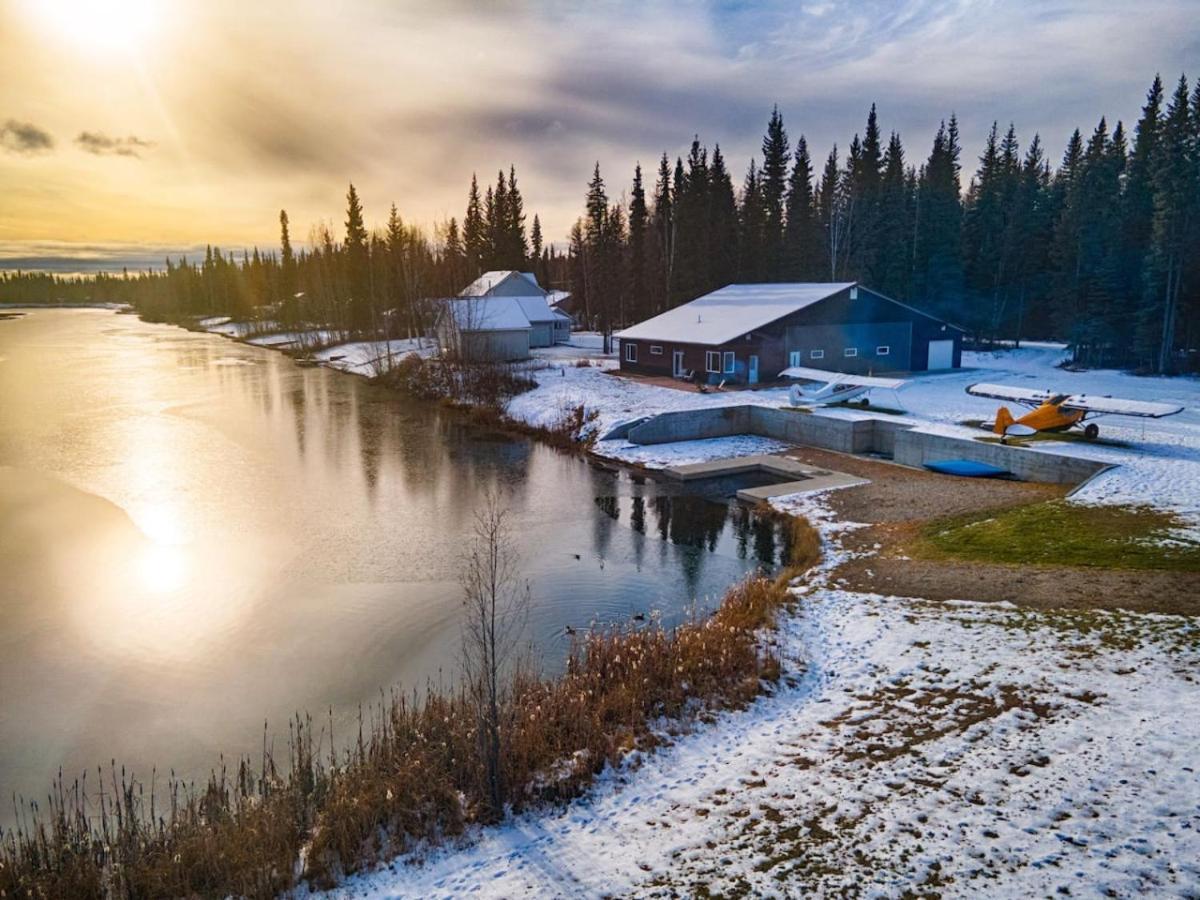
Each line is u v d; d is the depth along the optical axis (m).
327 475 26.48
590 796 8.92
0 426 34.44
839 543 18.09
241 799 8.90
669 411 30.94
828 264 60.06
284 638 14.16
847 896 6.69
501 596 16.08
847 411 30.27
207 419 36.72
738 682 11.38
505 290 67.88
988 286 56.59
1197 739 8.28
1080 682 10.08
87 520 21.25
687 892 7.00
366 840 8.20
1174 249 40.19
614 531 20.41
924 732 9.43
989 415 29.17
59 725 11.48
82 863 7.80
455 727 9.74
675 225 59.09
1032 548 15.48
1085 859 6.69
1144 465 20.05
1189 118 40.91
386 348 59.75
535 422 34.66
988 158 58.12
